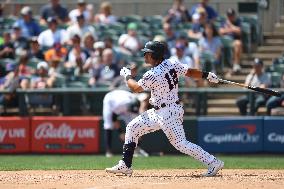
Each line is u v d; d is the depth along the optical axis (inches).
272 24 2359.7
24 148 1897.1
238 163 1507.1
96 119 1870.1
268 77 1879.9
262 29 2340.1
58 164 1481.3
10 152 1895.9
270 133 1813.5
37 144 1892.2
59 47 2126.0
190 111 1866.4
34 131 1897.1
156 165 1439.5
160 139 1840.6
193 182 1018.7
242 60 2240.4
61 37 2213.3
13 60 2148.1
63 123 1882.4
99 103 1892.2
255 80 1868.8
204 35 2118.6
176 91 1097.4
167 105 1089.4
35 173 1233.4
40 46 2185.0
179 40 2041.1
